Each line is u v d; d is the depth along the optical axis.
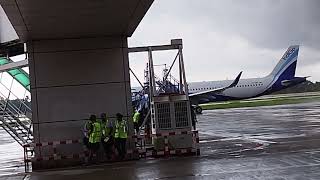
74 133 16.33
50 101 16.28
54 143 16.09
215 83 63.91
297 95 127.94
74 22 13.79
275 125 31.62
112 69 16.70
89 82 16.55
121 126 16.19
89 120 16.36
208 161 14.41
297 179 9.98
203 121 42.56
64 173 14.05
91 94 16.53
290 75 68.19
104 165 15.49
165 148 16.64
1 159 20.91
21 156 21.98
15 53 23.34
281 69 68.00
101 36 16.64
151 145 18.45
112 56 16.73
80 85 16.48
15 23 13.31
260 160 13.75
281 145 18.16
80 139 16.28
